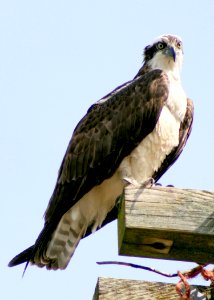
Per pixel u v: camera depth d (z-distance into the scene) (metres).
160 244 6.64
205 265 7.05
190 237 6.47
